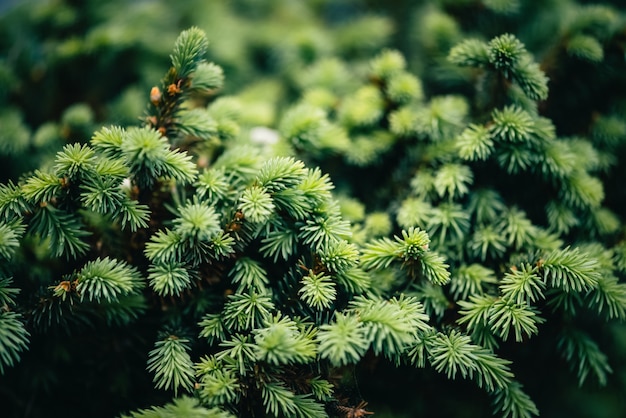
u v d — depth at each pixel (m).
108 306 0.47
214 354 0.46
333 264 0.45
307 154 0.53
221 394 0.43
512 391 0.47
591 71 0.54
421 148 0.54
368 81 0.58
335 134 0.53
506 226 0.50
